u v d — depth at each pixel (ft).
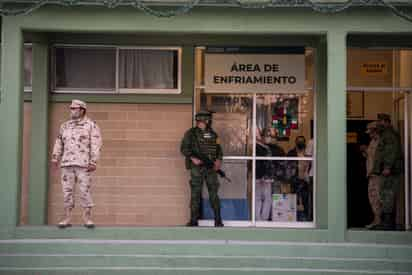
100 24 36.01
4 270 33.35
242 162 41.60
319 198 40.55
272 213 41.45
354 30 35.78
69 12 35.88
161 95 41.47
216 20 36.06
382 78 42.37
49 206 41.01
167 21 36.04
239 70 41.45
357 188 43.21
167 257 34.06
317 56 40.86
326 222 40.01
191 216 38.88
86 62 41.57
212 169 39.04
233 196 41.47
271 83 41.45
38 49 40.60
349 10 35.76
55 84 41.45
